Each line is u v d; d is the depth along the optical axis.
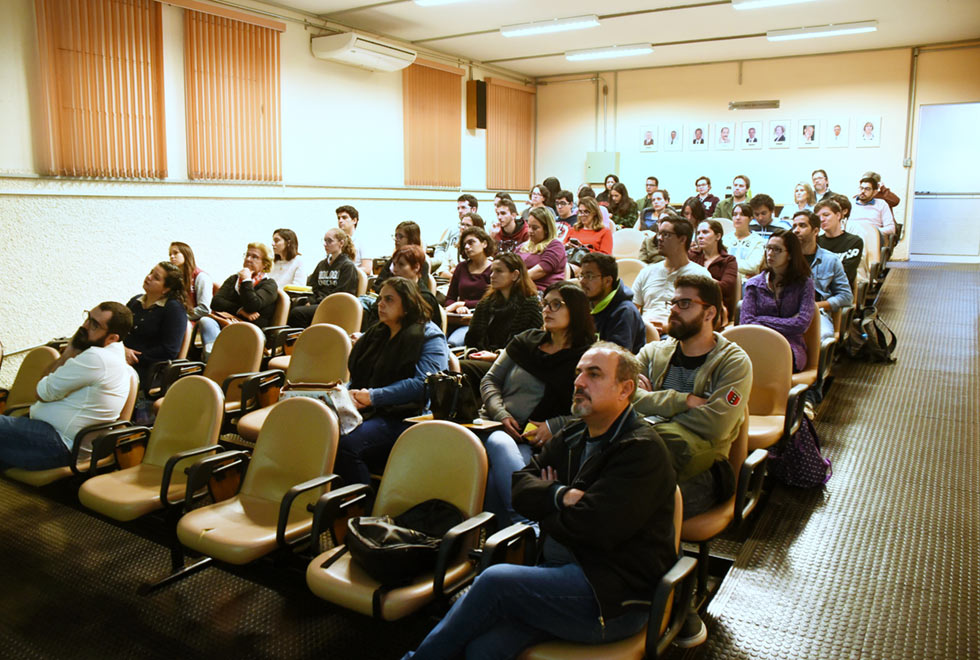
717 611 2.37
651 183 9.11
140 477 2.96
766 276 3.82
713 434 2.34
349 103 7.93
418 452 2.35
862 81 9.25
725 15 7.64
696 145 10.27
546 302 2.84
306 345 3.79
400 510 2.33
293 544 2.40
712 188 10.27
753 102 9.84
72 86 5.35
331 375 3.67
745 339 3.20
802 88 9.58
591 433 2.04
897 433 3.85
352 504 2.39
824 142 9.54
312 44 7.42
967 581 2.51
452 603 2.32
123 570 2.91
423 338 3.18
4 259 5.09
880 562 2.64
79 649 2.40
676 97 10.31
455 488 2.25
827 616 2.33
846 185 9.51
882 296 6.97
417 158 8.95
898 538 2.81
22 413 3.75
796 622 2.31
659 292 4.36
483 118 9.90
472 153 9.99
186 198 6.26
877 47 9.07
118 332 3.39
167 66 6.04
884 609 2.36
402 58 8.04
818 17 7.70
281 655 2.34
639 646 1.78
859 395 4.44
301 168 7.41
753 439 2.83
